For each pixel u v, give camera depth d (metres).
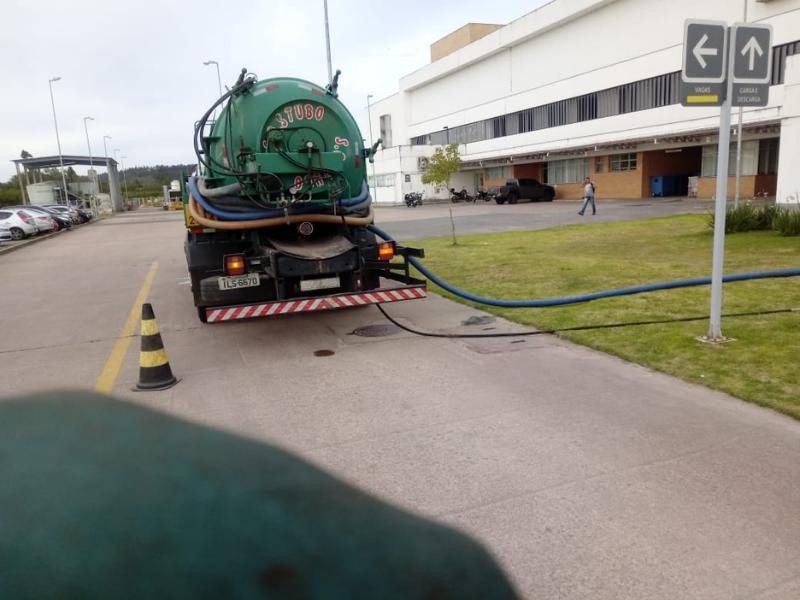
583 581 2.81
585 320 7.39
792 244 12.42
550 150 41.78
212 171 7.08
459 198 50.38
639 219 21.22
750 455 3.92
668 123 33.44
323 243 7.21
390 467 3.96
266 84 6.89
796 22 27.06
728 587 2.74
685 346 6.13
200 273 7.49
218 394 5.54
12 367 6.83
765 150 30.06
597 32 38.12
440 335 7.27
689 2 31.86
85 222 46.62
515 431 4.45
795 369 5.33
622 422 4.51
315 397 5.35
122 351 7.28
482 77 50.69
